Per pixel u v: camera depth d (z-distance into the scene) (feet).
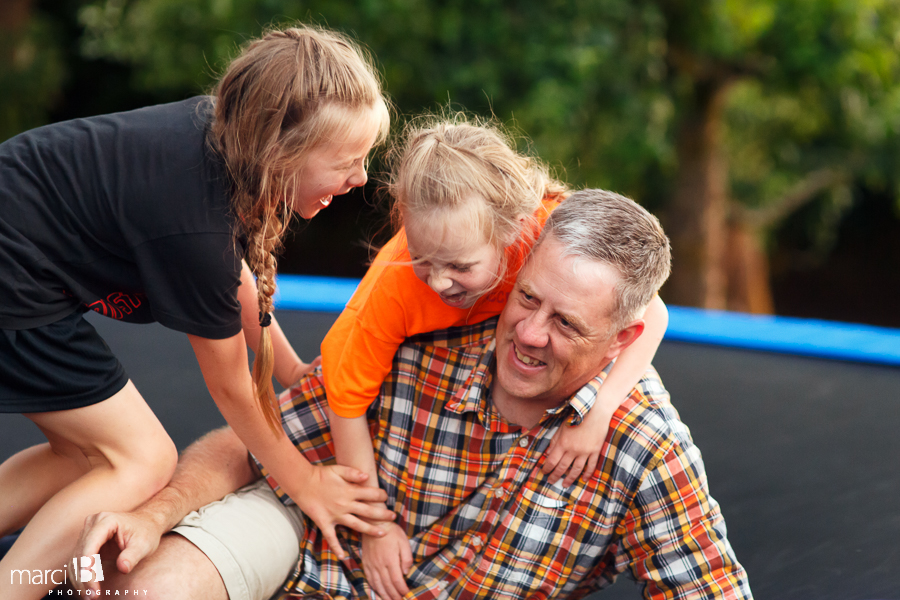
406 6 15.43
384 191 4.94
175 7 16.98
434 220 4.25
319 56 4.52
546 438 4.60
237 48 15.44
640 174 23.07
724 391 9.41
